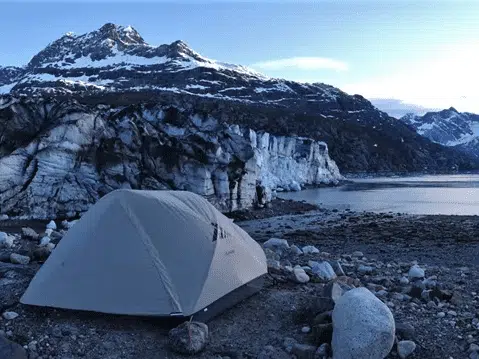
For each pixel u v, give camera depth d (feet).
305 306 27.02
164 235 27.12
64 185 94.07
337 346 21.38
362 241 70.49
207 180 107.14
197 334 22.88
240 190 116.67
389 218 109.19
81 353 22.09
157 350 22.63
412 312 27.61
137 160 103.04
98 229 27.30
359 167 495.82
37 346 22.49
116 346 22.82
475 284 35.40
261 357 21.93
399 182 316.60
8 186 87.86
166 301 24.79
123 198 28.14
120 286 25.48
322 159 290.97
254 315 27.12
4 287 29.22
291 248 50.21
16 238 52.34
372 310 21.66
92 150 98.94
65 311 26.08
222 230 30.22
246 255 30.76
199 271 26.43
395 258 52.16
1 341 21.45
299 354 22.18
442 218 106.73
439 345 23.00
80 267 26.32
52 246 41.47
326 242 69.62
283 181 233.55
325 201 166.20
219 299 26.89
